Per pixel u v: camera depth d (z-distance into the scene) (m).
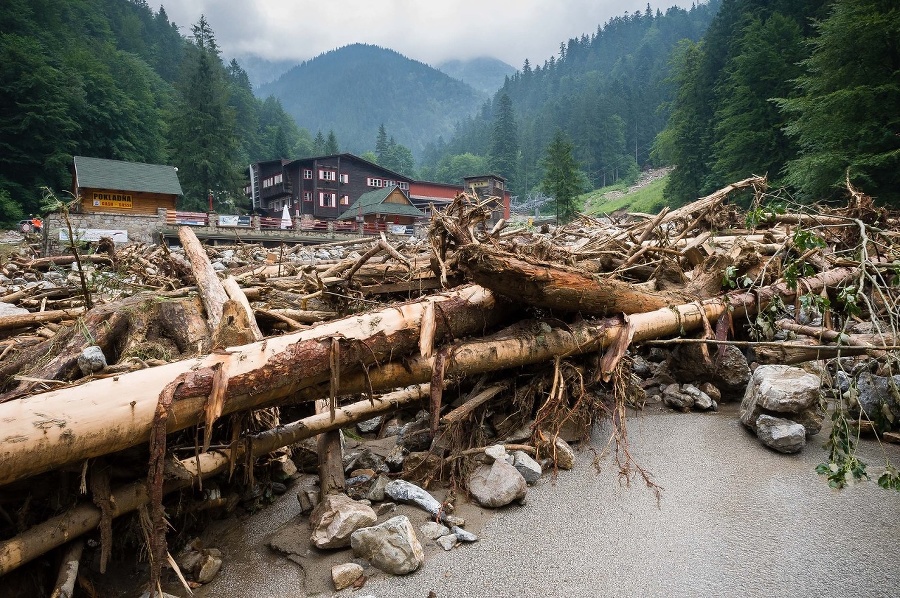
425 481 3.35
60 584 2.25
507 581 2.46
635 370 5.49
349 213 40.06
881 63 16.27
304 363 2.68
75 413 2.04
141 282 6.64
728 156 27.62
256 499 3.27
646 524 2.89
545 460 3.71
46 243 14.30
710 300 4.81
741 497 3.13
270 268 6.97
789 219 6.08
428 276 5.41
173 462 2.64
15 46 31.44
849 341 3.94
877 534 2.70
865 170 15.52
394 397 3.84
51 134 31.72
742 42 33.50
